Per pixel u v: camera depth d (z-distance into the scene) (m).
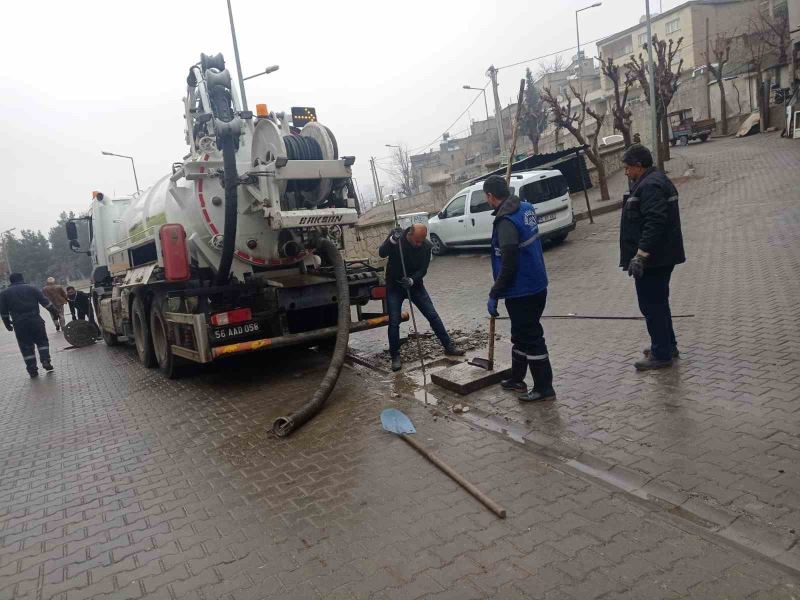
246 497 4.14
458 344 7.39
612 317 7.42
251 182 6.44
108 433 6.07
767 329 5.89
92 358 11.38
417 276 6.71
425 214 17.55
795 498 3.15
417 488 3.92
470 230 15.30
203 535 3.69
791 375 4.68
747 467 3.50
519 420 4.75
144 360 9.05
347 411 5.62
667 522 3.15
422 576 2.97
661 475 3.58
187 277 6.86
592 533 3.14
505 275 4.73
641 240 4.93
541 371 5.00
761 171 18.00
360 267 7.80
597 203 18.08
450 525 3.41
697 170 20.59
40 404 7.86
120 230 10.20
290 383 6.96
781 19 36.72
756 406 4.25
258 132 6.55
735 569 2.72
